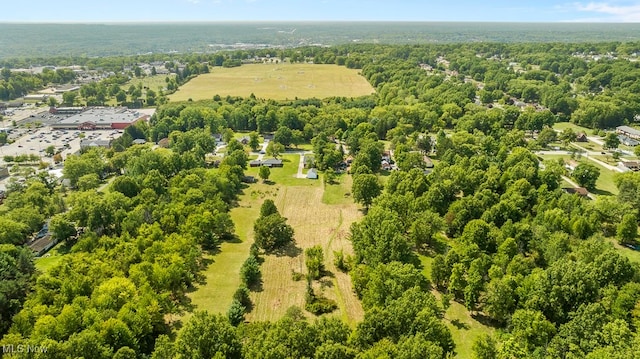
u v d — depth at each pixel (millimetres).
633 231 124500
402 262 109812
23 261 101562
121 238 120500
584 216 127812
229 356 73875
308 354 71688
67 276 99125
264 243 126188
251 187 178625
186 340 73938
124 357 74375
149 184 154625
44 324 80062
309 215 152125
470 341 89062
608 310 87812
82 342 72938
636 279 96125
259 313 98750
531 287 93062
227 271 116062
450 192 147125
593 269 94500
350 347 75062
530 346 82812
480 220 120938
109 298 88250
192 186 154375
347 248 128625
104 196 156250
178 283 103375
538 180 155750
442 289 106750
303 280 111875
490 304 92562
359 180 151000
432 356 67125
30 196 144375
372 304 92312
